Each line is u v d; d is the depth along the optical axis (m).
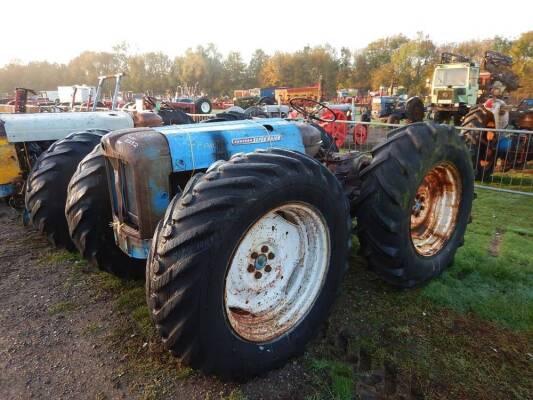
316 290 2.41
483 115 7.23
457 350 2.45
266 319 2.27
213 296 1.88
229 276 2.12
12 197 4.98
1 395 2.10
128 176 2.47
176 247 1.81
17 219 4.79
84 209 2.84
